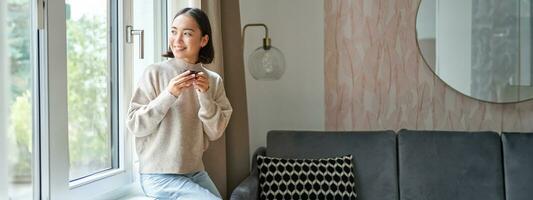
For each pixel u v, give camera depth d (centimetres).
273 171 239
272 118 301
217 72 235
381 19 289
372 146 250
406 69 288
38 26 154
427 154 244
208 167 234
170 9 232
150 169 179
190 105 183
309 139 255
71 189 174
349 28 293
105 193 197
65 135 168
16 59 146
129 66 209
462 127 286
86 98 189
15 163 146
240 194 209
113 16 205
